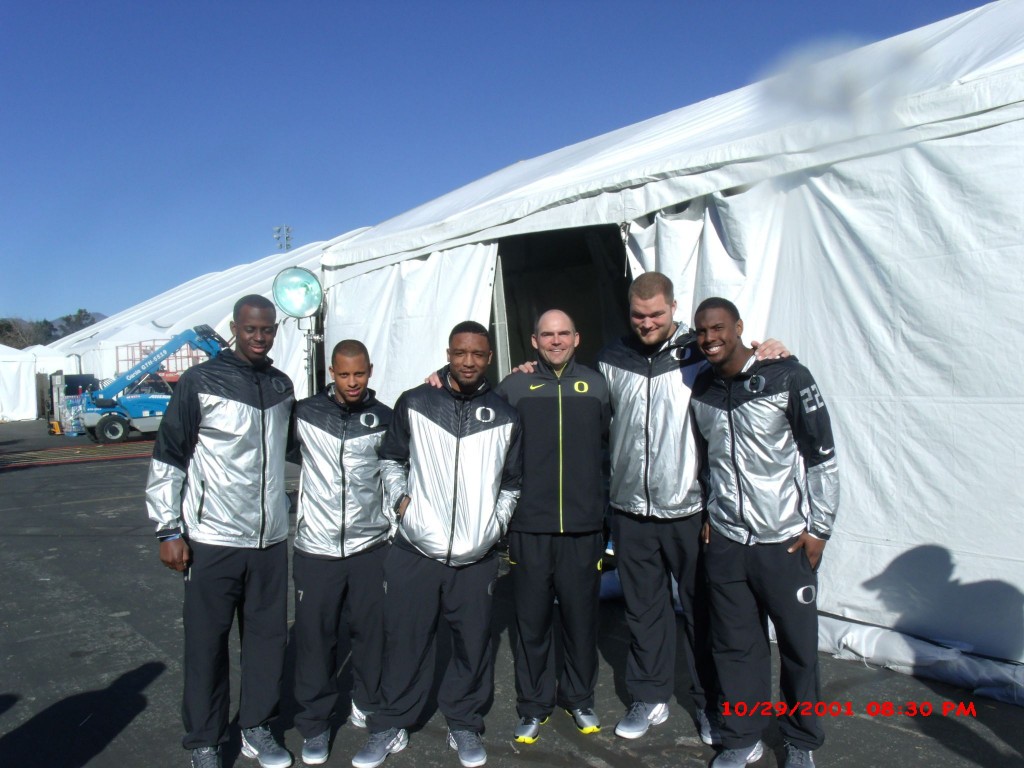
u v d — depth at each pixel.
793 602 2.63
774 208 3.90
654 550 3.08
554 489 2.97
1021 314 3.12
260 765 2.92
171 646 4.21
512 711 3.38
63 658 4.06
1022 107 3.11
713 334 2.60
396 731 3.01
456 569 2.93
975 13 5.07
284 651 2.97
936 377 3.35
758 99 5.11
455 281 5.52
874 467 3.55
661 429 2.96
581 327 7.32
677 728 3.15
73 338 29.02
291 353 7.44
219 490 2.78
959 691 3.23
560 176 5.30
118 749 3.09
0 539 7.11
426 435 2.92
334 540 2.94
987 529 3.22
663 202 4.20
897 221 3.46
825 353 3.71
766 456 2.63
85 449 15.78
